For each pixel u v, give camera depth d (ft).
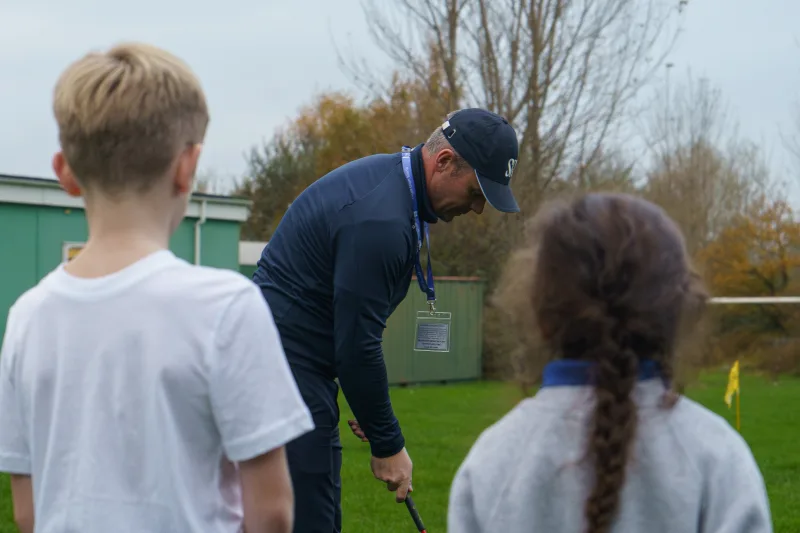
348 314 8.93
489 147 9.31
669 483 4.38
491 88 50.31
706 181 71.00
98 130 5.02
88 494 4.92
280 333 9.40
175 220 5.43
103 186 5.16
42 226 39.42
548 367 4.71
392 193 9.23
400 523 16.25
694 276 4.72
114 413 4.92
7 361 5.34
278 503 5.15
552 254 4.66
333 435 9.81
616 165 50.93
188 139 5.28
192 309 4.97
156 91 5.11
